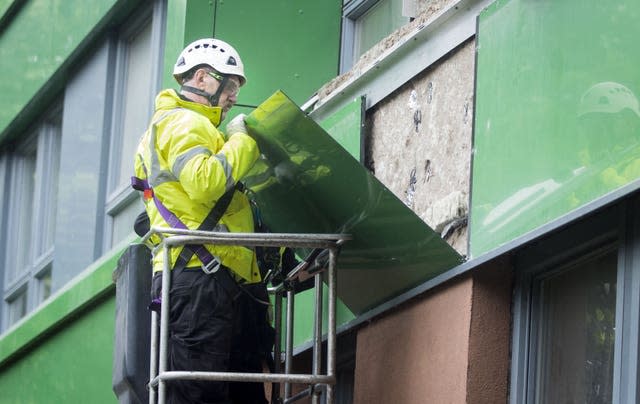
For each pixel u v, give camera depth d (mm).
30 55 16688
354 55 12172
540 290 8102
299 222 9062
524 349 8039
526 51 8047
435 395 8289
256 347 8609
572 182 7480
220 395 8117
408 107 9750
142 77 14141
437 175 9211
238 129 8195
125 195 13969
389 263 8625
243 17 11938
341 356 10109
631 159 7090
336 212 8555
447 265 8352
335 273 8148
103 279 13070
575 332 7816
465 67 9062
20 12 17203
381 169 9984
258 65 11891
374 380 9078
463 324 8125
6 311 17875
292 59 12000
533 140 7852
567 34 7711
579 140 7477
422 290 8586
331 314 8102
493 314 8141
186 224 8188
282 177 8562
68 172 15359
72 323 14094
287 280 8883
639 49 7141
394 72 9953
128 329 9062
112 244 14344
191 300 8102
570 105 7582
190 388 8055
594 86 7426
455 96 9141
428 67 9531
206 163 7965
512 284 8219
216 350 8117
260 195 8930
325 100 10852
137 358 9031
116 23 14664
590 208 7297
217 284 8133
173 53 11906
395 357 8844
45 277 16688
